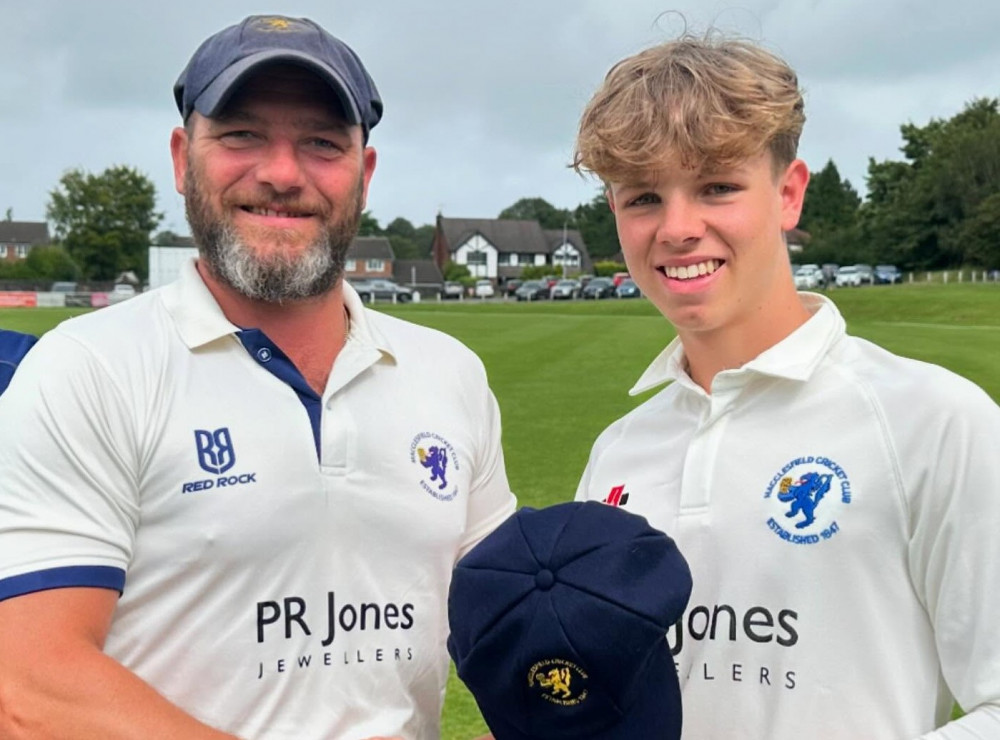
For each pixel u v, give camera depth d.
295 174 2.12
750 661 1.86
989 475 1.69
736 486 1.93
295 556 2.03
